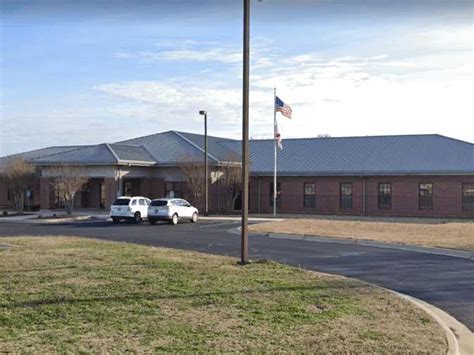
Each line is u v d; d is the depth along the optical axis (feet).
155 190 161.27
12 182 158.20
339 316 31.45
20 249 60.34
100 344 25.02
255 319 30.14
